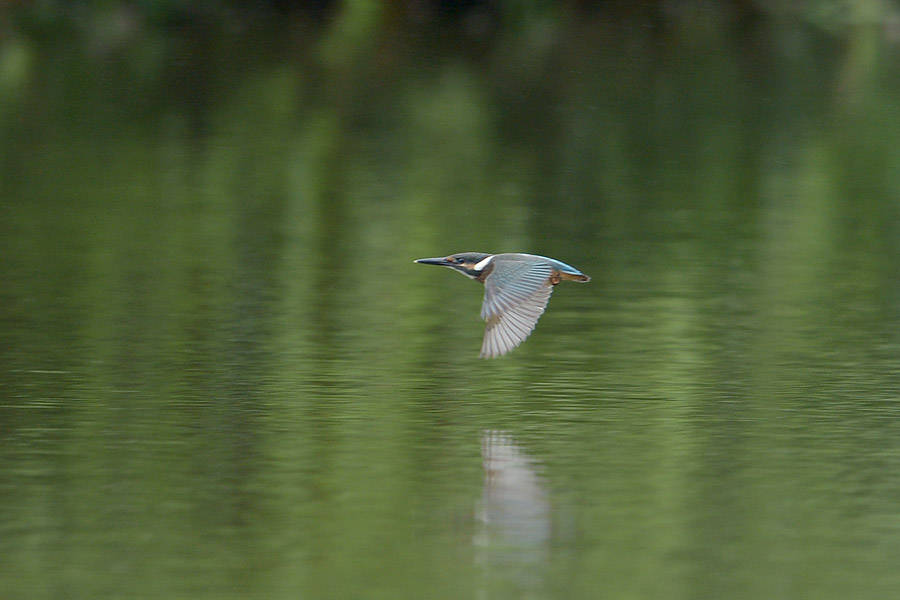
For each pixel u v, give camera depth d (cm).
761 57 3847
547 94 3369
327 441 1175
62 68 3541
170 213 2202
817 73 3662
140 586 895
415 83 3459
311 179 2477
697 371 1399
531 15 4197
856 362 1435
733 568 927
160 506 1026
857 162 2678
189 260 1895
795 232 2123
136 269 1839
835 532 988
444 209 2258
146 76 3478
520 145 2833
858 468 1118
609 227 2144
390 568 923
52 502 1030
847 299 1714
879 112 3181
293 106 3178
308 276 1812
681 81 3547
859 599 883
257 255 1931
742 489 1069
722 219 2211
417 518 1007
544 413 1260
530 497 1048
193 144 2778
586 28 4184
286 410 1260
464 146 2809
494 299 877
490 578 910
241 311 1628
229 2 4284
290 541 964
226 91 3334
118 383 1338
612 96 3362
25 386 1325
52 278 1781
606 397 1312
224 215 2191
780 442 1183
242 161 2623
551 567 927
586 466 1118
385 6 4203
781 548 959
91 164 2589
